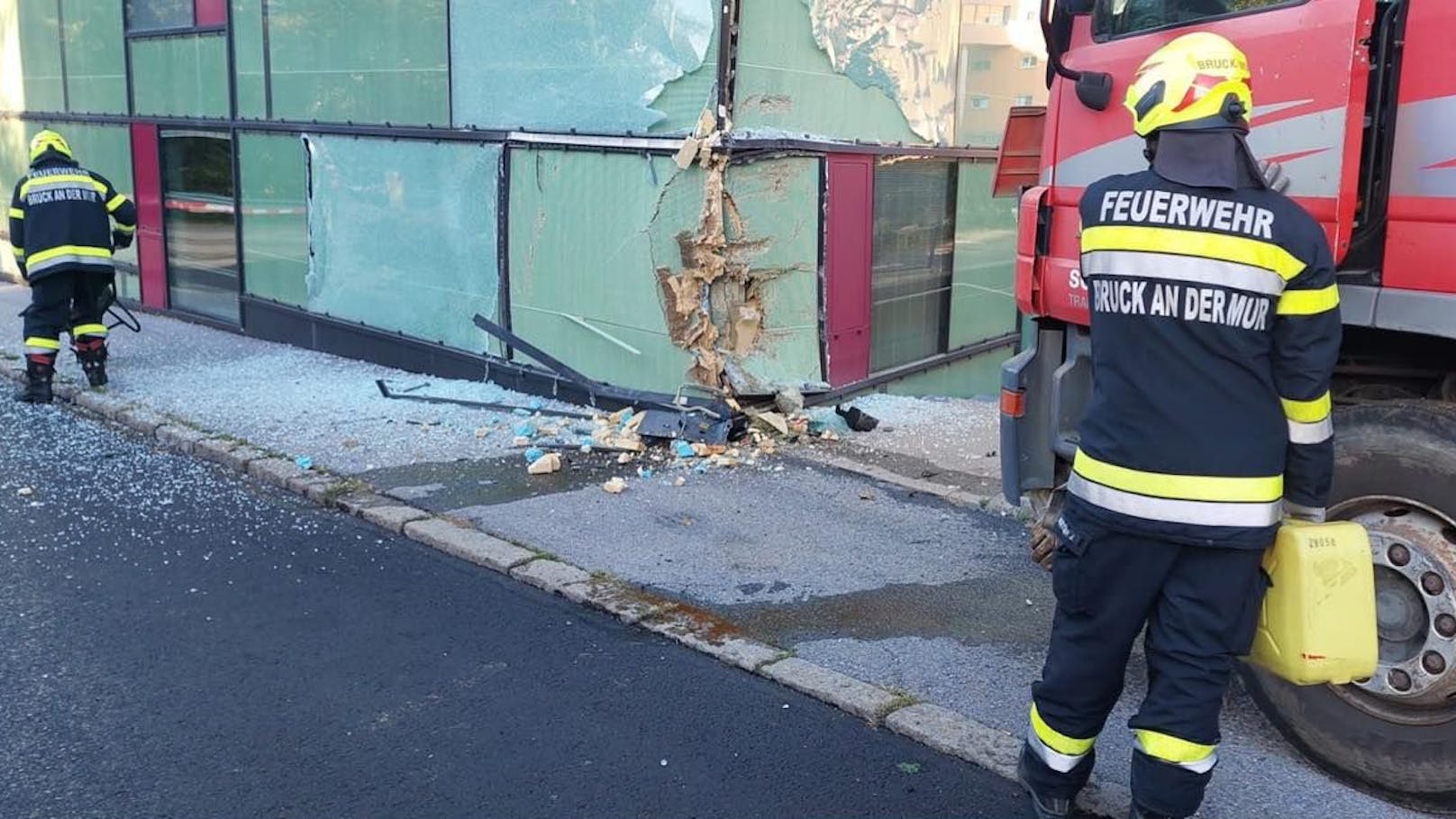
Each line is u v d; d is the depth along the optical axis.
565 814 3.41
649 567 5.35
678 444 7.16
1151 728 2.97
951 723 3.90
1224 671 2.95
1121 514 2.91
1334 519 3.48
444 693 4.16
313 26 9.88
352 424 7.84
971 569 5.37
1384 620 3.38
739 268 7.50
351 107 9.70
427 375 9.44
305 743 3.79
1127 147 3.84
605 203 7.79
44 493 6.47
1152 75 2.93
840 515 6.10
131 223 9.04
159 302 12.76
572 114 7.91
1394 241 3.23
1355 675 3.01
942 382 9.51
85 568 5.34
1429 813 3.36
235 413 8.13
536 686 4.23
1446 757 3.28
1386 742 3.39
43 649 4.46
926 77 8.69
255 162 10.91
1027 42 9.46
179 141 11.98
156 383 9.15
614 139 7.62
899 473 6.80
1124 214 2.92
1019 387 4.32
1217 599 2.89
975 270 9.62
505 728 3.92
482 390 8.76
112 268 8.77
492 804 3.46
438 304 9.29
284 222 10.70
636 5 7.35
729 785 3.59
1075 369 4.20
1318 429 2.87
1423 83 3.13
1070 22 4.05
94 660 4.37
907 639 4.60
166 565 5.39
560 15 7.82
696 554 5.52
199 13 11.24
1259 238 2.76
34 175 8.54
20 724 3.88
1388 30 3.22
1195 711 2.92
